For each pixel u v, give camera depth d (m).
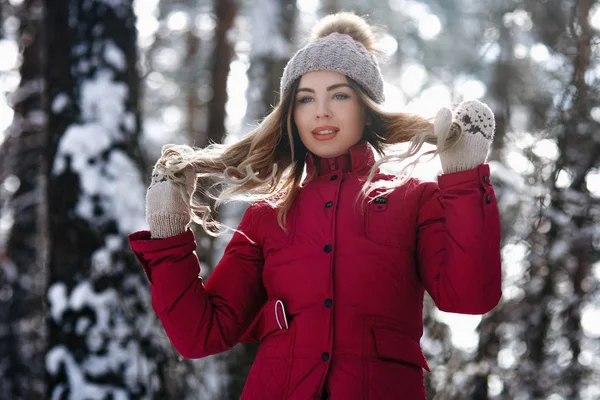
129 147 6.12
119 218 5.85
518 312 7.96
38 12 10.41
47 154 6.06
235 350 8.27
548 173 7.70
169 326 2.75
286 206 2.80
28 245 9.95
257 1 10.27
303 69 2.89
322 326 2.57
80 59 6.18
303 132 2.90
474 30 15.02
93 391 5.55
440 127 2.52
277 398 2.58
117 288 5.76
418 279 2.69
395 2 16.02
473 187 2.53
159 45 16.20
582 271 7.93
